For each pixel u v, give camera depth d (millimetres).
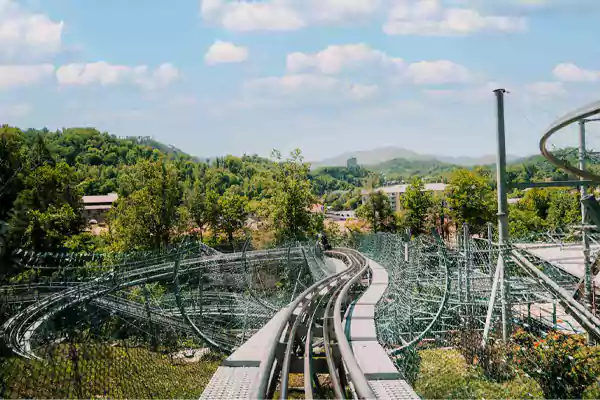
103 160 123938
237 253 34250
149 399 11219
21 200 32906
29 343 12438
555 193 64188
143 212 51000
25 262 15938
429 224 60531
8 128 35750
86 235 45219
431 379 14156
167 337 21172
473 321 20031
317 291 16312
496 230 55188
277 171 61750
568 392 12398
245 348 9898
